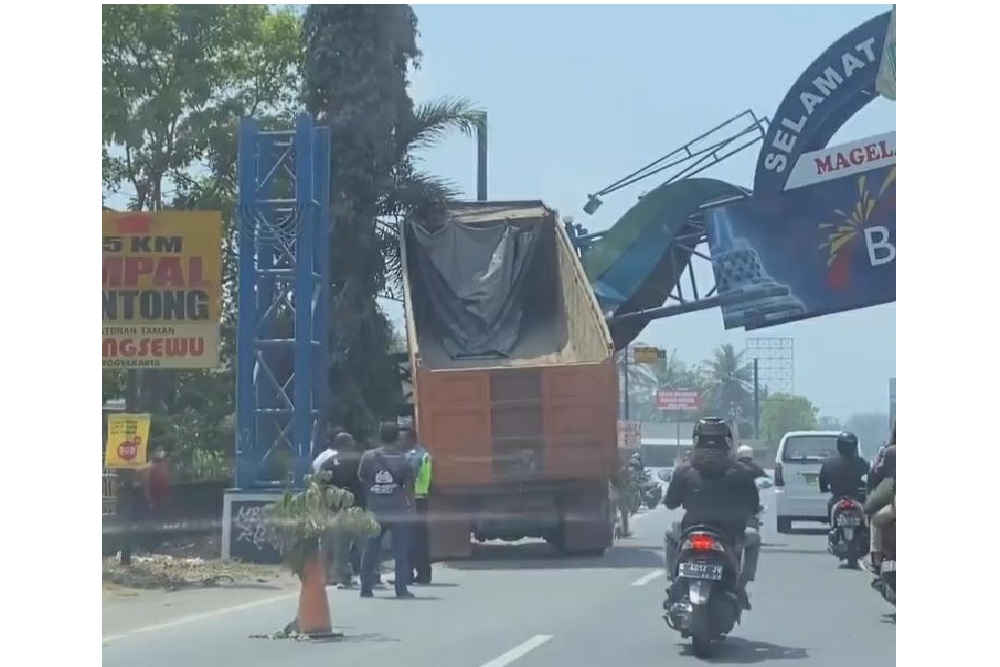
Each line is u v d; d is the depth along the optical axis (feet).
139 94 85.35
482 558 62.90
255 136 62.39
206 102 86.43
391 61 78.74
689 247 76.84
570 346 66.49
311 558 37.73
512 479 60.44
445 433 60.49
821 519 70.23
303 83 80.53
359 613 42.27
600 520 61.62
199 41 87.20
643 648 34.19
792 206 72.02
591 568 57.62
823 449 71.26
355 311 76.54
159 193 86.48
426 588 50.37
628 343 76.74
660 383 74.74
